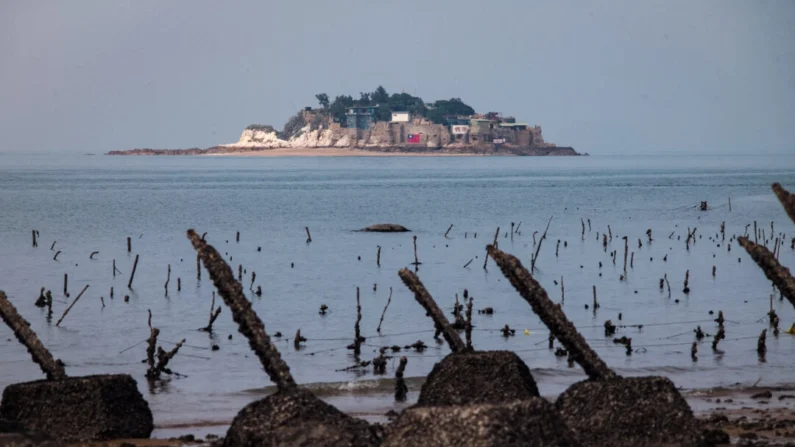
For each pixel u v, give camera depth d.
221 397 104.81
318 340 142.12
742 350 130.88
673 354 128.62
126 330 151.50
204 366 123.44
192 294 191.75
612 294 189.88
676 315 163.12
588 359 59.16
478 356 64.56
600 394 55.66
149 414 69.06
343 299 185.25
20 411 63.75
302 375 116.31
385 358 120.75
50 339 143.88
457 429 43.75
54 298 187.38
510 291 195.62
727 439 66.94
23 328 66.31
